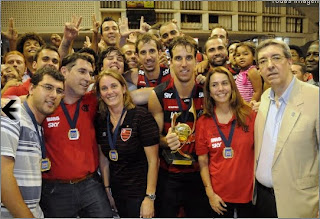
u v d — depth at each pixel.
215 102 2.10
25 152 1.73
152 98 2.22
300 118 1.73
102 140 2.08
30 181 1.74
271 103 1.91
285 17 4.02
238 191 1.99
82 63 2.07
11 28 3.27
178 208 2.29
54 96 1.79
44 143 1.97
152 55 2.51
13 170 1.67
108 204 2.12
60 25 4.14
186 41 2.12
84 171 2.03
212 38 2.74
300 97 1.76
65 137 2.02
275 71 1.77
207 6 4.11
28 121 1.78
